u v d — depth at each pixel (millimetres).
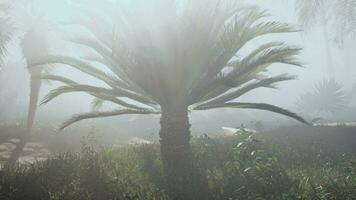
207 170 8930
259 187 7512
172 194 7277
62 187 7602
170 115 10047
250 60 9961
